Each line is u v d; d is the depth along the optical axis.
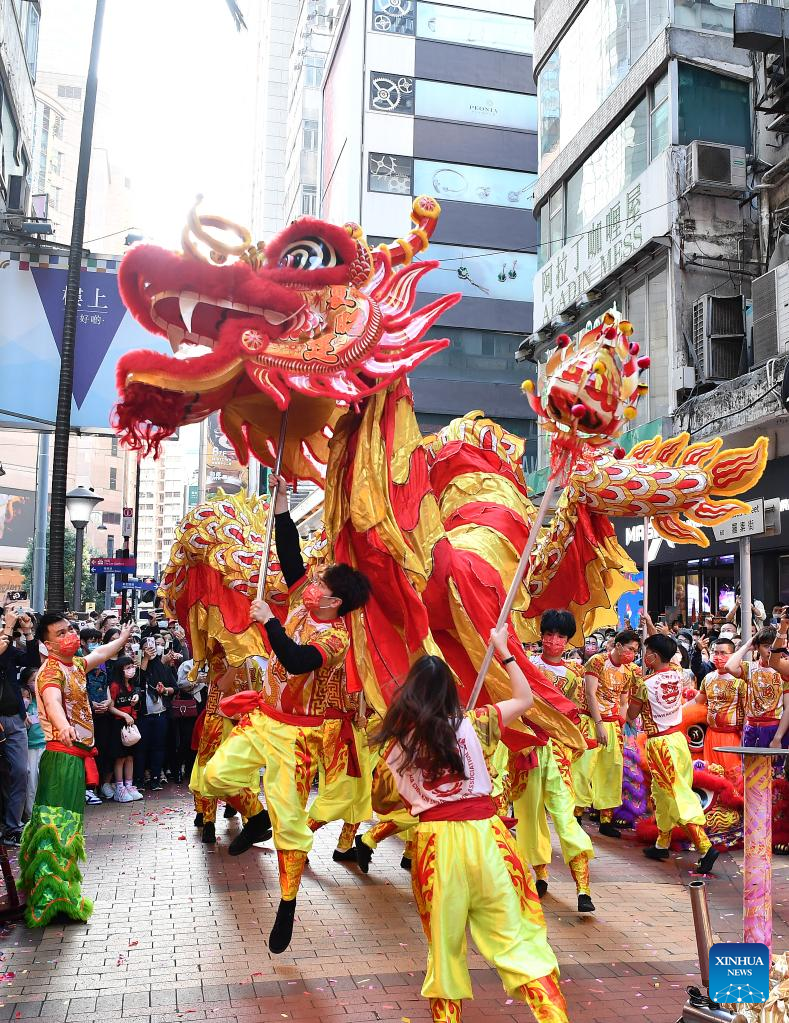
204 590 6.86
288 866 4.68
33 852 5.17
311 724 5.03
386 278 4.32
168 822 8.04
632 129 17.52
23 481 64.69
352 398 4.02
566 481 4.26
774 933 3.89
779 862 6.63
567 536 5.50
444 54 32.97
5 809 6.45
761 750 3.39
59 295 11.83
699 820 6.50
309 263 3.94
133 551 19.67
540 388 4.07
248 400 4.42
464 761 3.14
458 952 3.09
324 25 56.88
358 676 4.27
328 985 4.30
